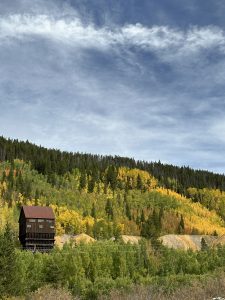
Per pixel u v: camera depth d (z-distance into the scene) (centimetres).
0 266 4594
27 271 6184
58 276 5944
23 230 9788
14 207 17888
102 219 19262
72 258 7594
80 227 17488
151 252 9638
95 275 7912
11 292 4422
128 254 9069
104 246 9162
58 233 16588
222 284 2295
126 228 19512
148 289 2288
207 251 10362
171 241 18050
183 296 2109
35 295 2455
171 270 8931
